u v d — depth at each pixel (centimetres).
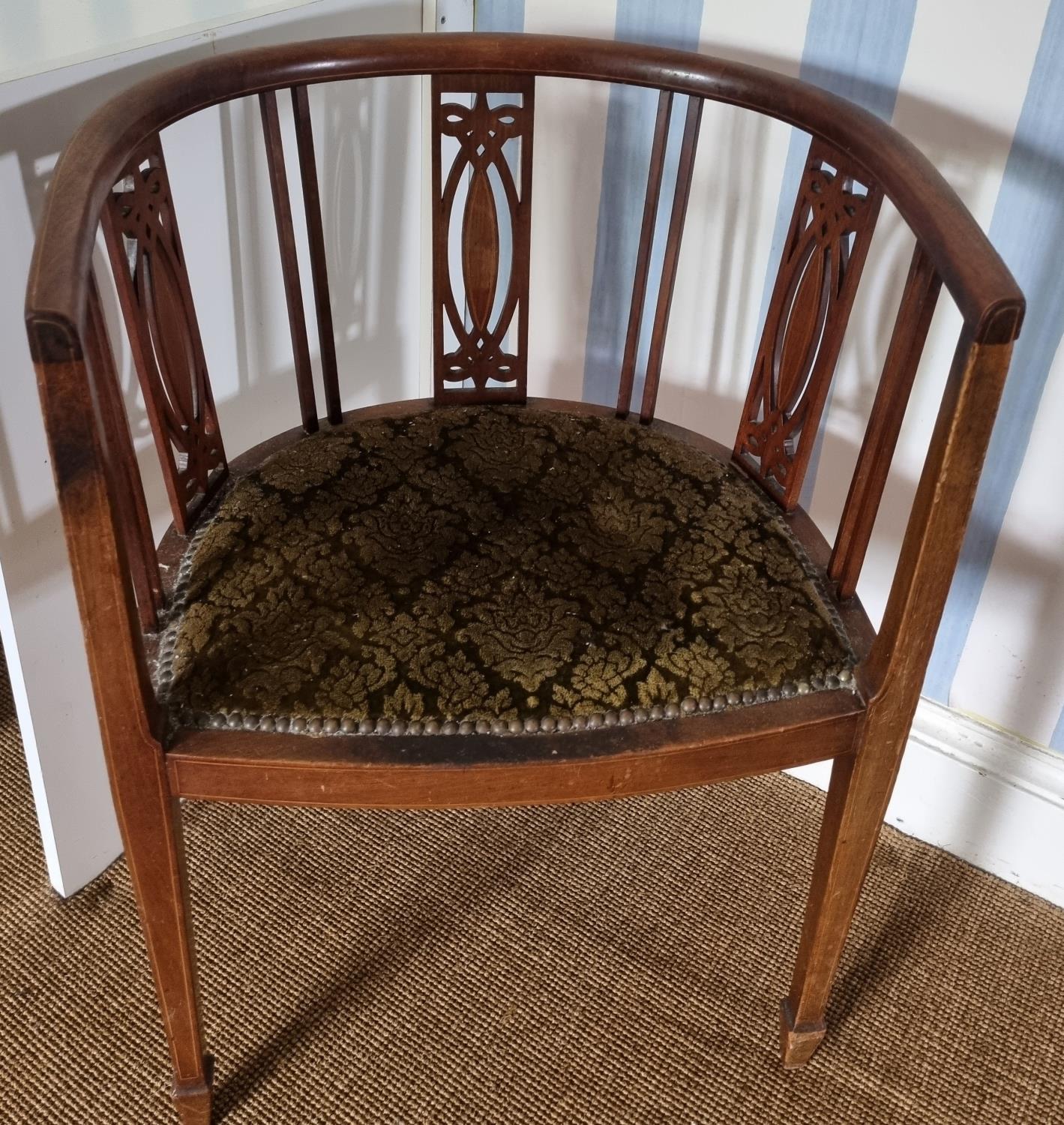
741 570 98
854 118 92
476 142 110
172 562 98
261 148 115
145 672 82
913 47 106
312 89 116
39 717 115
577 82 124
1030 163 105
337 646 90
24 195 94
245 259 119
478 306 117
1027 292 111
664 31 119
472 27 130
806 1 109
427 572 96
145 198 91
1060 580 122
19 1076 113
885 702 90
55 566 110
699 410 138
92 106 97
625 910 130
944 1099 116
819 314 99
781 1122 113
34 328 64
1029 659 128
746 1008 122
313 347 132
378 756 86
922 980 126
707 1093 115
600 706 89
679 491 106
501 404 120
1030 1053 120
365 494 103
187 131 106
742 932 129
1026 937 131
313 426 114
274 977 122
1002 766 133
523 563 97
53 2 106
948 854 141
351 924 127
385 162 130
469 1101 112
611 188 129
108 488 72
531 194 113
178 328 97
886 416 91
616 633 92
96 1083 113
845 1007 123
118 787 86
